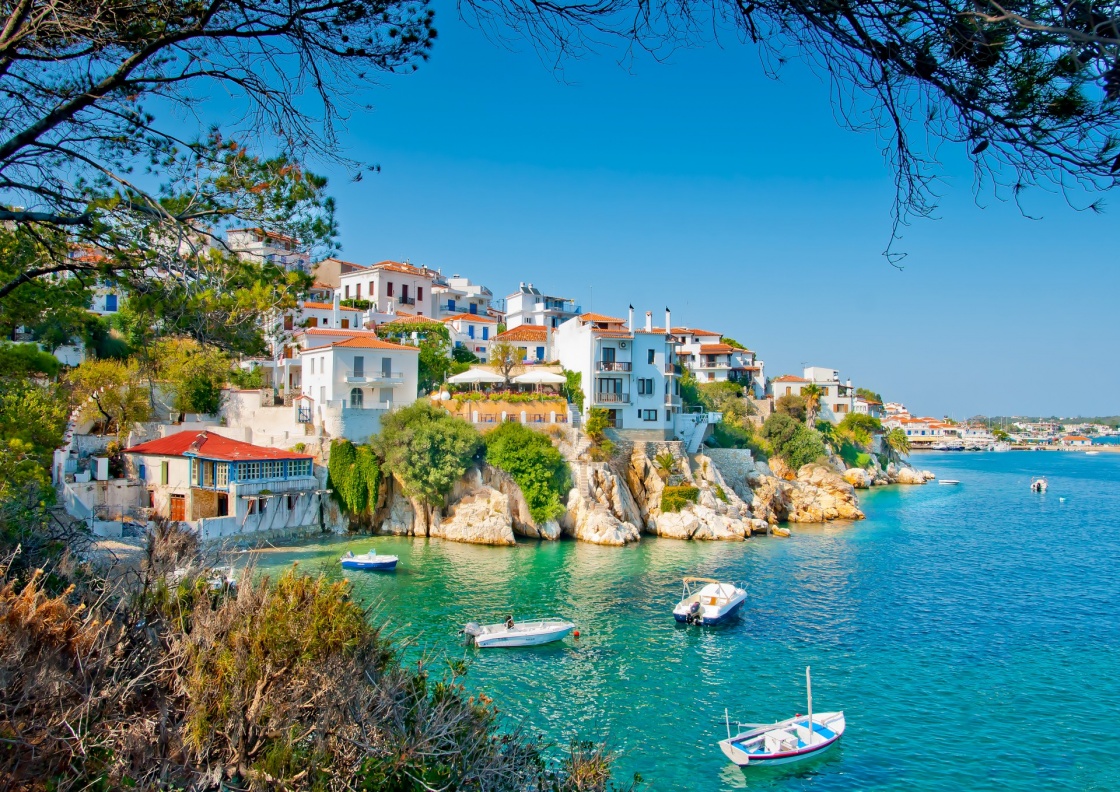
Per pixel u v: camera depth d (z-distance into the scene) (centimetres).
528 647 3803
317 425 6838
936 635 4138
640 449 7988
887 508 10344
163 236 1508
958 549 6850
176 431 6731
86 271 1603
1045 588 5269
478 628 3841
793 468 10094
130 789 977
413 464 6606
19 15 1159
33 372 4912
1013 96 728
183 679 1198
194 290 1636
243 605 1302
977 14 674
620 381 8644
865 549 6756
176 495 5938
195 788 1045
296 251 1689
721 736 2883
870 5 744
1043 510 10200
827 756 2739
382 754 1182
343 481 6588
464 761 1302
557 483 7062
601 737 2831
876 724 3000
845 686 3384
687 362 13688
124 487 5812
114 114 1409
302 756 1134
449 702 1427
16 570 1566
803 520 8838
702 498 7762
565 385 8681
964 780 2583
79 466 5878
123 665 1162
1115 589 5241
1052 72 698
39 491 3225
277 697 1166
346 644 1266
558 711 3059
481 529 6544
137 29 1273
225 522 5625
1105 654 3831
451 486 6850
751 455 9275
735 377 13588
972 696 3278
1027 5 688
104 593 1380
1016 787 2539
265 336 2175
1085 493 12825
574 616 4359
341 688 1195
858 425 14238
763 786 2523
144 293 1641
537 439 7100
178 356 7006
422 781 1170
